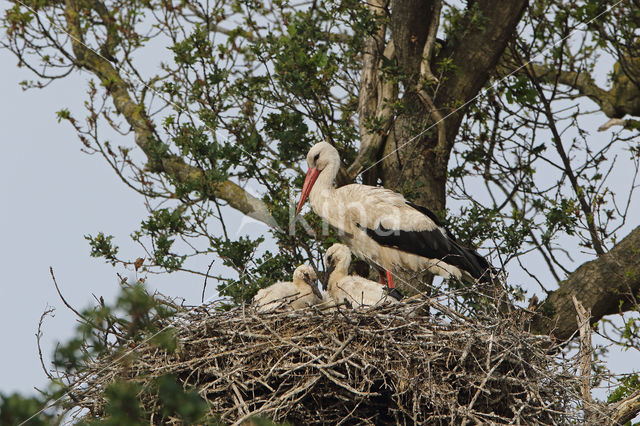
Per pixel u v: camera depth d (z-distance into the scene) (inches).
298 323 391.9
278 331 390.3
